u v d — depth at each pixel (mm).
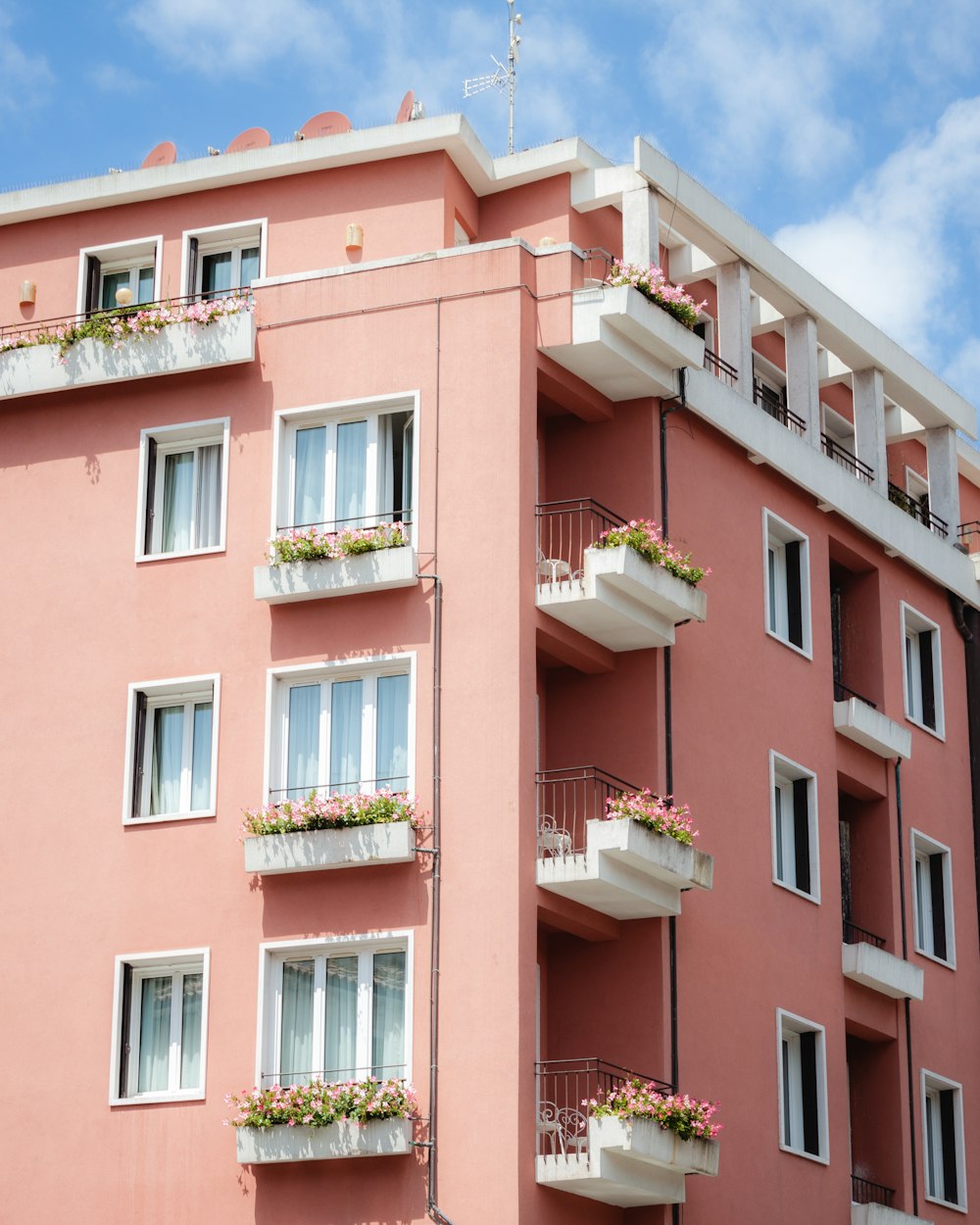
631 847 29875
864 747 37719
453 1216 28500
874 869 38031
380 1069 29672
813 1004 34781
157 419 33438
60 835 31922
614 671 32656
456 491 31562
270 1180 29406
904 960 36750
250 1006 30219
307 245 35125
